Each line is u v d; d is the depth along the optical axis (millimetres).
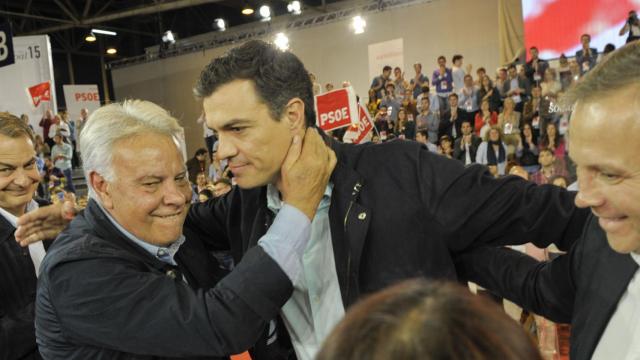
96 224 1034
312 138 1006
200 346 914
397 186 1054
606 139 620
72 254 953
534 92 7426
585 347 877
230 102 927
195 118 13492
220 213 1363
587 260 893
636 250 767
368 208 1049
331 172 1061
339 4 11227
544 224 970
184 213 1067
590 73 655
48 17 13867
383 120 8977
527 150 7344
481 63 9547
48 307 993
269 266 925
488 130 7543
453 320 344
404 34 10266
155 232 1031
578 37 7594
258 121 938
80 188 10656
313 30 11344
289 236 951
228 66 930
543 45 7809
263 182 995
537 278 1021
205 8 15211
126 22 15953
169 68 13758
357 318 363
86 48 17391
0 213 1567
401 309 357
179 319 904
